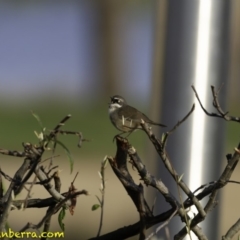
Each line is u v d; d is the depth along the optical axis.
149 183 7.26
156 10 10.33
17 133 43.53
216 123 9.58
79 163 34.28
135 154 7.28
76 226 21.81
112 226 22.55
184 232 7.37
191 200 7.16
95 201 25.92
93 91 71.25
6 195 7.01
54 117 53.09
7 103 57.88
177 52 9.76
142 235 7.36
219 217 9.48
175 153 9.52
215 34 9.73
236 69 61.81
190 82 9.69
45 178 7.21
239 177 31.70
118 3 71.38
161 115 9.80
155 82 10.03
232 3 9.88
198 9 9.70
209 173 9.49
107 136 44.06
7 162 32.59
